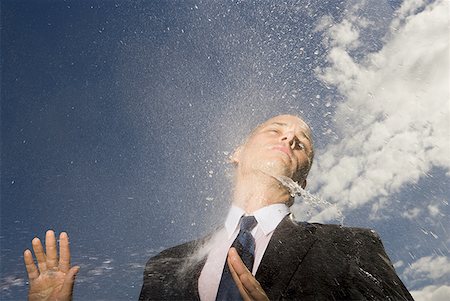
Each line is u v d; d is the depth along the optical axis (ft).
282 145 6.17
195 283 5.50
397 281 5.43
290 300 5.15
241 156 6.27
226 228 5.82
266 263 5.39
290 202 5.94
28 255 4.89
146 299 5.53
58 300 4.73
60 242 4.97
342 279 5.32
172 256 5.82
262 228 5.65
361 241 5.64
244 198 5.93
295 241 5.55
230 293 5.32
